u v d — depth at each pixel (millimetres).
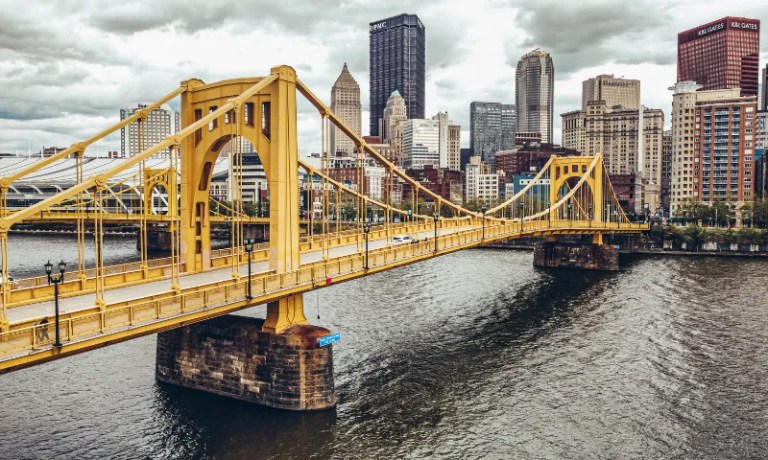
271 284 48531
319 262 58562
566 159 157125
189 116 56375
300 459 43656
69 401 52938
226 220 151625
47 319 36625
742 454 45469
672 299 99250
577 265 138625
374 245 80875
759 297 99625
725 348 70875
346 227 180250
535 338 75938
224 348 53969
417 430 48594
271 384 52000
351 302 95500
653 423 50594
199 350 55219
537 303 97875
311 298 98312
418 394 56031
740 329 79062
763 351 69500
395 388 57406
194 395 54438
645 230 166625
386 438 47094
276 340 51781
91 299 44250
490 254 167250
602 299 100750
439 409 52750
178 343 56375
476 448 45844
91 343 34594
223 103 54406
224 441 45969
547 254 141500
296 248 54375
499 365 64812
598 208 155125
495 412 52375
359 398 54719
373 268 60688
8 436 46375
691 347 71375
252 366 52719
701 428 49719
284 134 52719
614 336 76625
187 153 55781
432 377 60625
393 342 72875
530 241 181500
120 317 36375
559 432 48781
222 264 60250
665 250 168625
